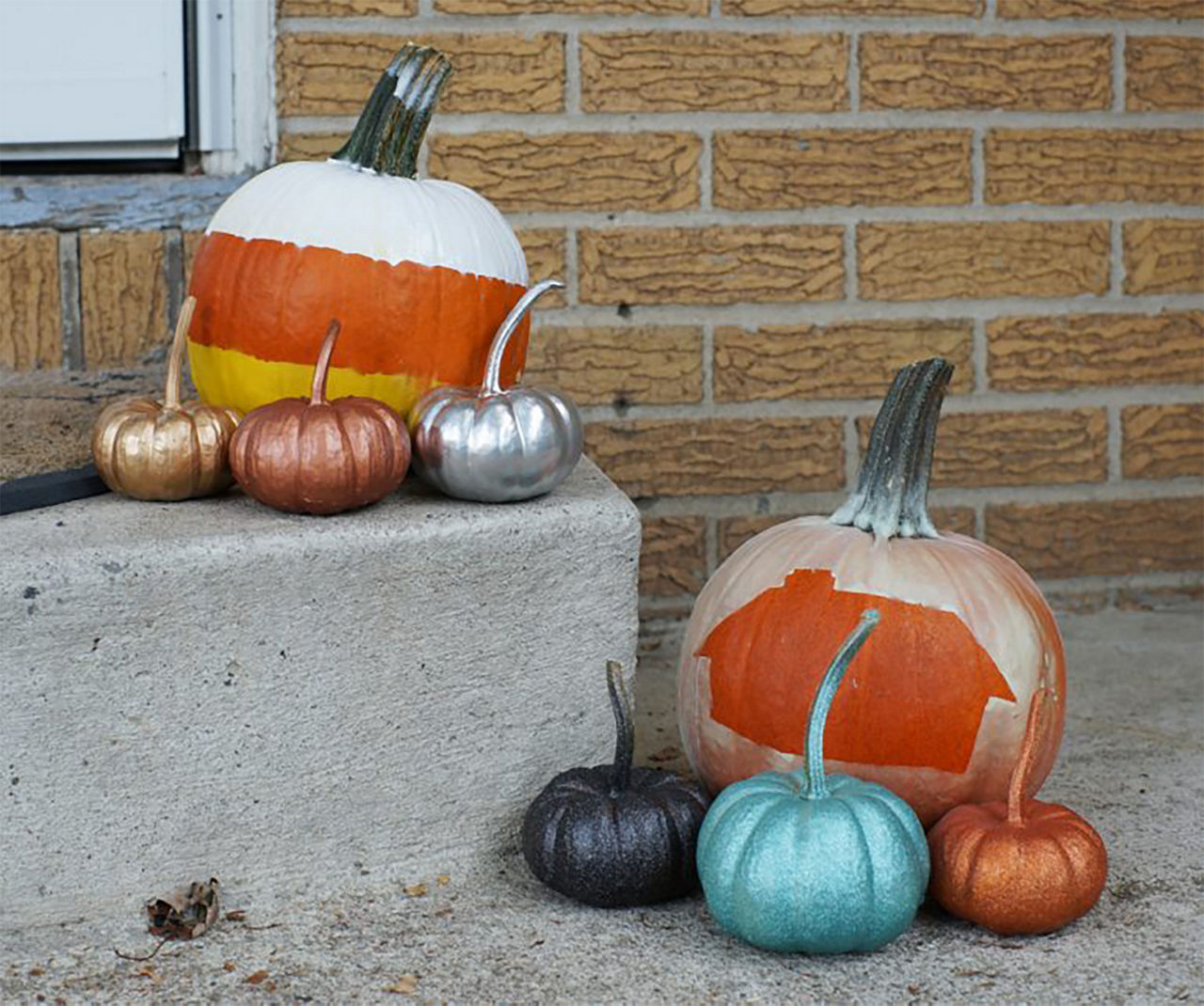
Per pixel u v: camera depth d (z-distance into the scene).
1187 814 2.08
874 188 2.71
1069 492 2.84
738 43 2.64
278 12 2.55
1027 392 2.80
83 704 1.77
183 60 2.58
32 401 2.38
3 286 2.52
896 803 1.73
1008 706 1.85
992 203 2.74
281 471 1.83
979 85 2.70
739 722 1.90
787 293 2.71
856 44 2.67
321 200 1.98
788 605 1.89
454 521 1.87
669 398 2.71
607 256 2.66
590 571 1.93
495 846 1.97
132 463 1.88
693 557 2.76
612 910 1.84
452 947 1.76
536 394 1.94
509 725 1.94
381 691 1.88
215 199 2.59
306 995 1.66
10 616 1.73
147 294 2.57
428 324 1.99
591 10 2.60
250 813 1.86
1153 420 2.84
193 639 1.79
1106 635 2.77
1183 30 2.75
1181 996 1.65
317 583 1.82
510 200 2.63
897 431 1.94
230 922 1.82
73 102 2.56
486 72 2.60
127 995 1.66
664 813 1.82
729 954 1.74
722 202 2.68
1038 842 1.74
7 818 1.77
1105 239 2.78
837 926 1.67
